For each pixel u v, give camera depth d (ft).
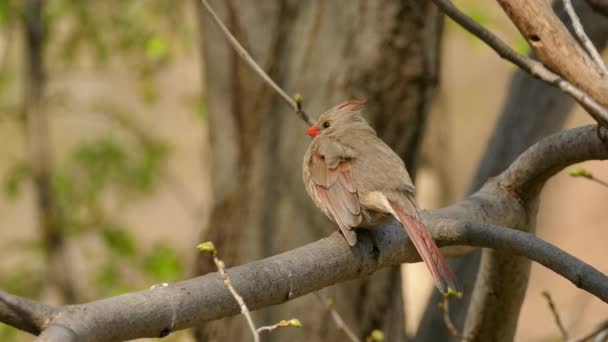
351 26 35.47
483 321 28.63
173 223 95.04
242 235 36.91
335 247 22.97
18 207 84.07
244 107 37.04
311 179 27.71
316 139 28.94
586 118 84.43
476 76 107.24
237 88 37.11
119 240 60.18
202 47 38.27
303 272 21.94
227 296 20.27
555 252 21.12
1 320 17.49
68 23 63.31
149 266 58.85
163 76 80.48
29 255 60.54
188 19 63.77
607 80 21.09
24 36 59.82
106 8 60.80
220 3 37.22
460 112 104.99
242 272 20.98
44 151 60.29
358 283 36.65
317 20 35.76
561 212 100.32
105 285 59.11
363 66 35.42
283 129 36.14
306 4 35.99
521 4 21.45
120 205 64.13
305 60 35.86
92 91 75.92
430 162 59.72
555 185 75.00
